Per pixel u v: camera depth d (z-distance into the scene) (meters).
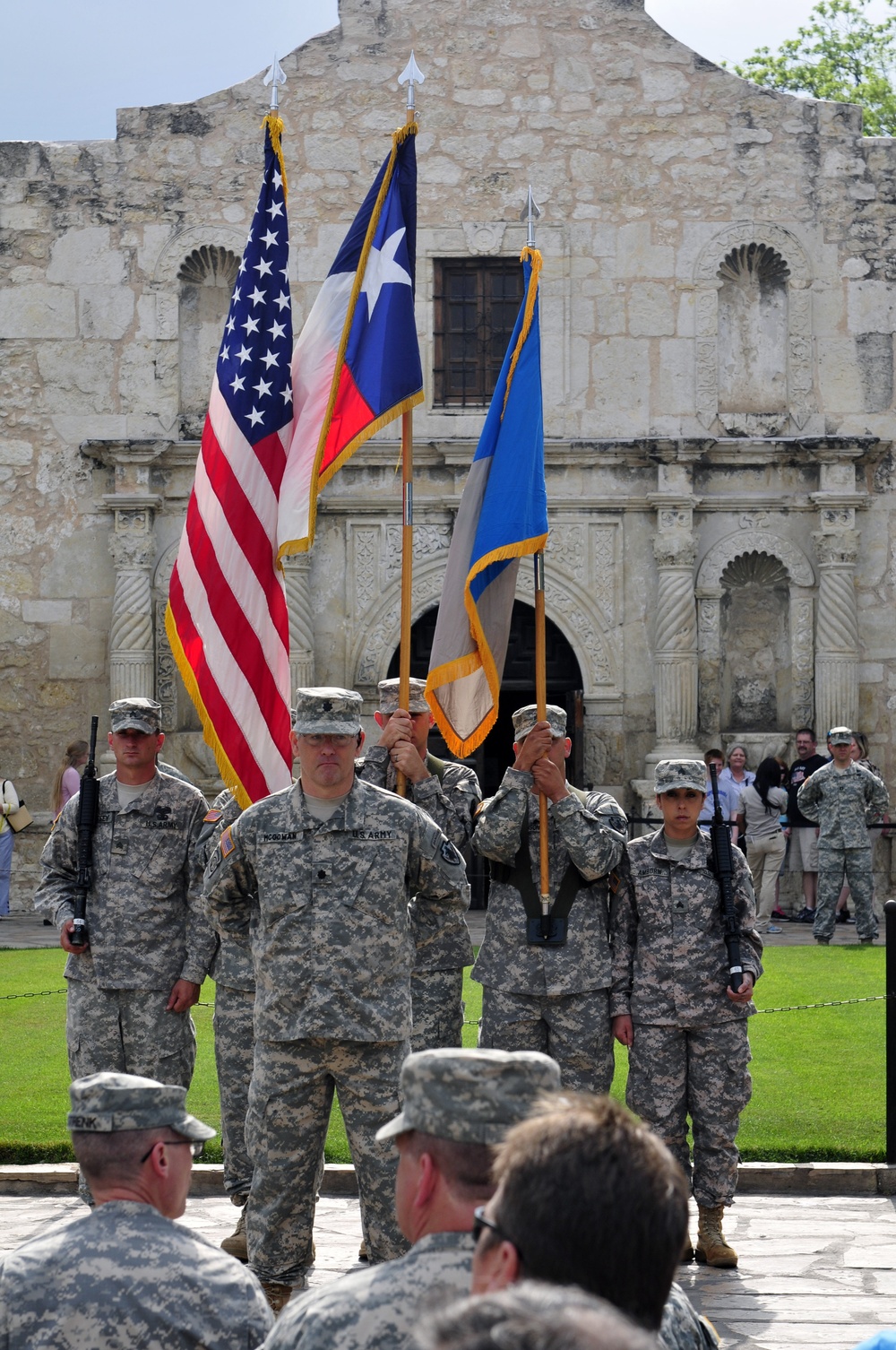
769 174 21.30
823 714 20.89
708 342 21.23
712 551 21.16
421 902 7.27
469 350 21.47
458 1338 1.88
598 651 21.08
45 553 21.20
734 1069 7.43
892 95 34.97
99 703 21.11
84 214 21.30
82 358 21.25
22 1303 3.63
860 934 17.62
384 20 21.41
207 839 7.65
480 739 8.59
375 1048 6.18
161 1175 3.98
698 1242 7.40
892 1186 8.52
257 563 8.99
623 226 21.30
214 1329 3.69
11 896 21.06
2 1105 9.72
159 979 7.60
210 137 21.38
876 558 21.22
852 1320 6.45
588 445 20.83
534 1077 3.43
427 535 21.16
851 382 21.27
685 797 7.65
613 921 7.74
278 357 9.29
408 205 8.88
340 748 6.32
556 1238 2.54
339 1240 7.64
